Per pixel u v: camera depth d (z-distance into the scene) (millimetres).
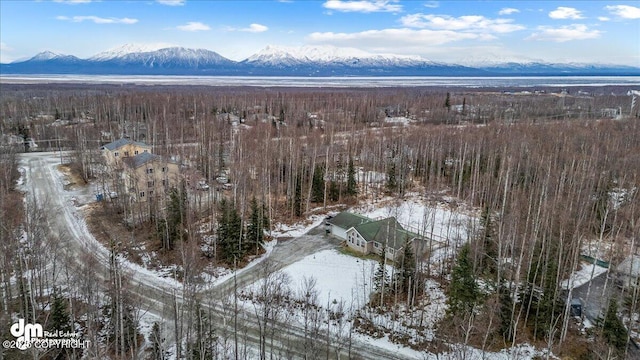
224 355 33438
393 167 85375
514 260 43906
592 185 60062
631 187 62625
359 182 88438
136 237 58469
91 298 36594
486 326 35812
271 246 58469
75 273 42344
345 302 44125
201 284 42906
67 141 108000
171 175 69625
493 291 41438
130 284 46094
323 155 90438
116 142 83250
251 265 52656
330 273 50344
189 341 32062
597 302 42406
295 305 43281
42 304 40062
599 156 75062
